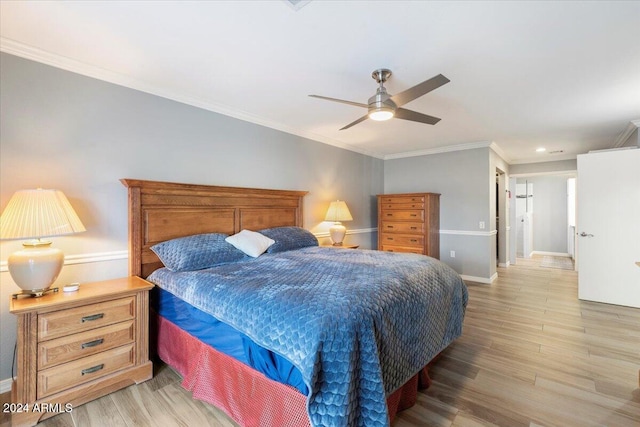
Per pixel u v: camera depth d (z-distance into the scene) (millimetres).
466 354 2438
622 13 1643
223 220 3100
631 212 3633
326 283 1756
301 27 1781
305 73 2381
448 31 1817
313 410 1204
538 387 1984
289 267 2254
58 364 1749
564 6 1592
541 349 2521
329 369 1246
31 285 1806
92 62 2213
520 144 4898
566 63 2205
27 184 2014
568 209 7645
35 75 2045
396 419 1679
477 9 1615
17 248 1999
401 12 1639
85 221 2266
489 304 3732
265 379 1488
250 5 1582
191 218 2826
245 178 3398
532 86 2613
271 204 3621
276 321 1412
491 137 4441
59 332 1752
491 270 4852
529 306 3654
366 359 1332
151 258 2539
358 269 2113
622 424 1637
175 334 2154
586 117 3457
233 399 1651
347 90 2715
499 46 1980
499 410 1758
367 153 5441
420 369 1793
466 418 1691
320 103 3049
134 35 1866
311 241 3570
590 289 3871
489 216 4762
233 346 1686
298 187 4086
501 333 2855
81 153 2248
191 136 2914
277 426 1412
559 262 6707
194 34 1855
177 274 2230
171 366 2203
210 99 2951
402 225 5043
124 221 2479
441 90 2697
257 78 2479
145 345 2104
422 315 1862
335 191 4734
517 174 6516
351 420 1236
